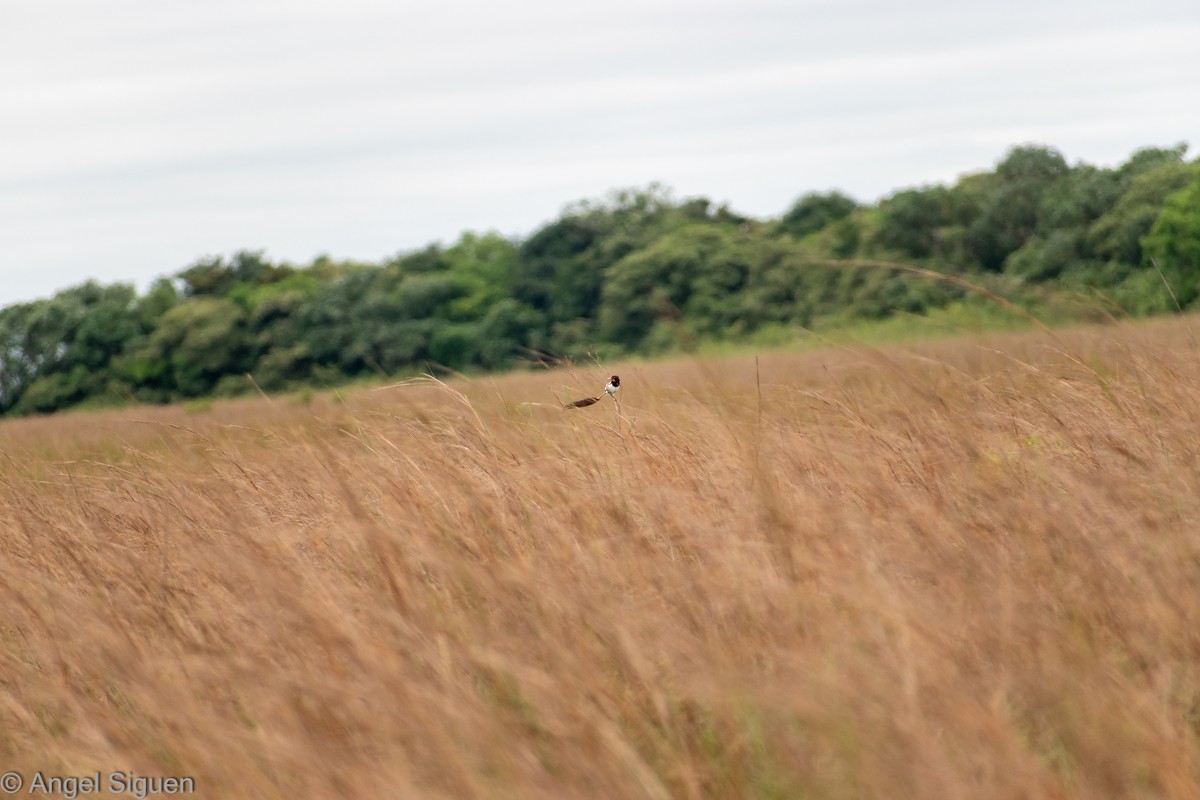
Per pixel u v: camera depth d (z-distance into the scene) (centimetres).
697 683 1074
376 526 1525
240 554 1534
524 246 15175
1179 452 1574
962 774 922
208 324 12756
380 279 14175
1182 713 1052
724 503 1556
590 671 1163
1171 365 1906
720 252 11194
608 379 2194
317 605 1360
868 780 921
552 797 974
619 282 11538
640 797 1001
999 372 2123
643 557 1408
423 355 12825
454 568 1384
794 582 1255
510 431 2019
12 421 5897
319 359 12719
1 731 1442
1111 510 1360
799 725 1020
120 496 2080
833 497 1545
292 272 17588
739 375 3016
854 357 2181
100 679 1448
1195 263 7188
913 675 1012
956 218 10406
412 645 1270
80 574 1720
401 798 990
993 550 1310
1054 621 1155
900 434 1789
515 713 1185
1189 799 909
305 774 1072
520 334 13000
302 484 1977
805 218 16525
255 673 1248
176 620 1493
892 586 1193
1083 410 1792
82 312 12812
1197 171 7912
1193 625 1134
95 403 11962
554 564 1408
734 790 1018
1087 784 955
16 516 2016
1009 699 1091
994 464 1603
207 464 2245
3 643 1630
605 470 1769
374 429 2039
